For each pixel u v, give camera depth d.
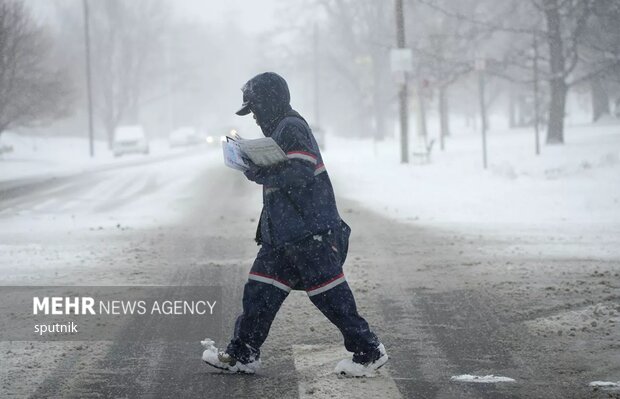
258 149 14.10
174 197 58.22
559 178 57.69
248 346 15.60
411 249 31.86
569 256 29.34
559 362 16.38
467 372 15.83
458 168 72.06
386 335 18.78
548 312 20.58
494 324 19.58
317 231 14.62
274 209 14.78
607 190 49.88
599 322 19.28
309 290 14.98
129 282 25.27
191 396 14.56
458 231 37.44
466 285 24.28
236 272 27.11
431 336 18.62
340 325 15.16
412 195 56.41
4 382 15.37
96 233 38.38
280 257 15.15
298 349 17.52
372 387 14.85
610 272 25.70
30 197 60.38
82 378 15.64
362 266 27.94
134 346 17.98
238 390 14.87
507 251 30.84
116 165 108.88
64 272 27.17
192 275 26.53
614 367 15.91
